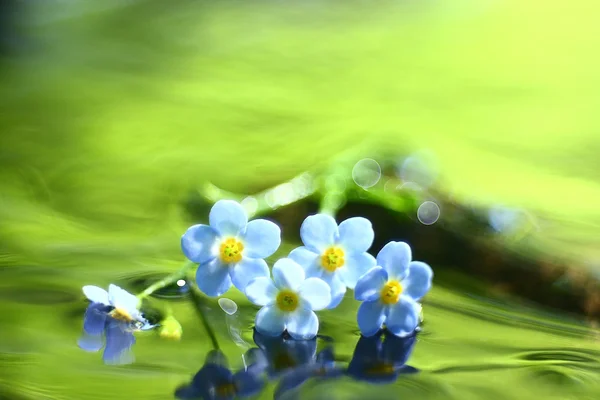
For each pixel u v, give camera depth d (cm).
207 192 26
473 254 24
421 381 21
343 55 52
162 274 23
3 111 38
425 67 49
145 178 28
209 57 51
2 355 21
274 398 20
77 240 24
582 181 28
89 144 32
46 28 56
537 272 23
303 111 39
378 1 66
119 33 56
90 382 20
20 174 28
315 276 21
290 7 64
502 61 50
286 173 28
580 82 45
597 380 21
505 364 21
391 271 21
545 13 60
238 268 21
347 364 21
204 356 21
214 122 37
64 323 22
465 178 27
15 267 23
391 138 32
